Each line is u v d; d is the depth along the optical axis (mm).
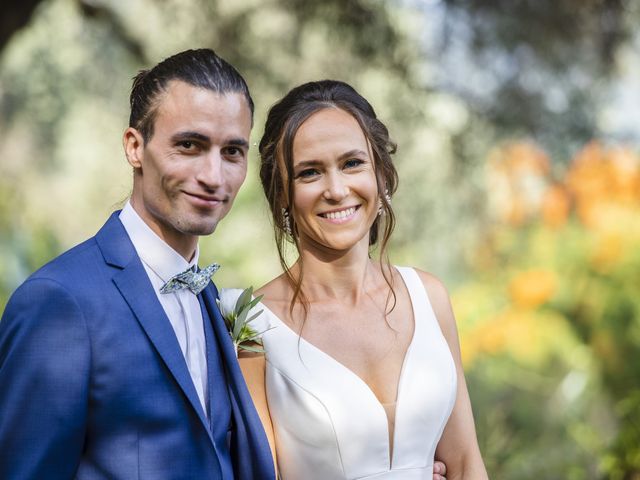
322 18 7062
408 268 3486
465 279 8500
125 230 2695
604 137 7941
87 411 2506
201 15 7367
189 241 2723
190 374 2688
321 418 3135
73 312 2496
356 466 3141
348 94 3188
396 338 3297
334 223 3141
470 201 7852
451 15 6980
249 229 8359
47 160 12211
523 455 5461
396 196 8156
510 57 7258
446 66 7289
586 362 6086
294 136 3127
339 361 3215
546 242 6645
